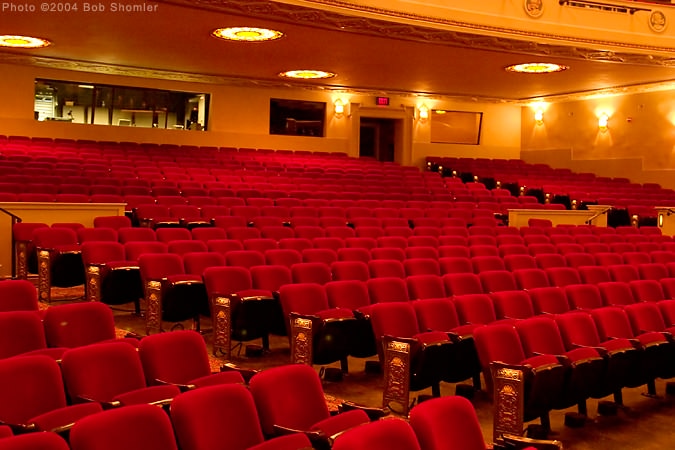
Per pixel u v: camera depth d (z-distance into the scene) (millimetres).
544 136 19469
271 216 9820
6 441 2490
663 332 5906
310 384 3740
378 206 11609
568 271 7734
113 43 12938
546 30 12375
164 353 4004
